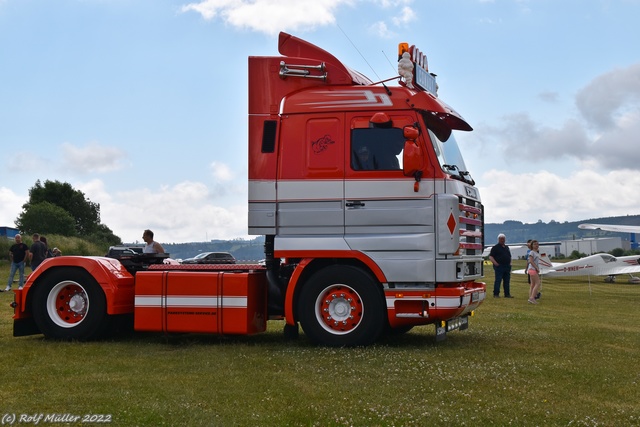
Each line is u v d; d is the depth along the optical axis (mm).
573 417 5340
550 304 17812
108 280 9320
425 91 9117
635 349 9055
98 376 6836
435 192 8523
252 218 8914
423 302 8531
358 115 8812
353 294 8727
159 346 8977
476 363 7578
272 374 6930
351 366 7348
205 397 5898
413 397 5922
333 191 8742
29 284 9570
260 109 9094
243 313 8859
